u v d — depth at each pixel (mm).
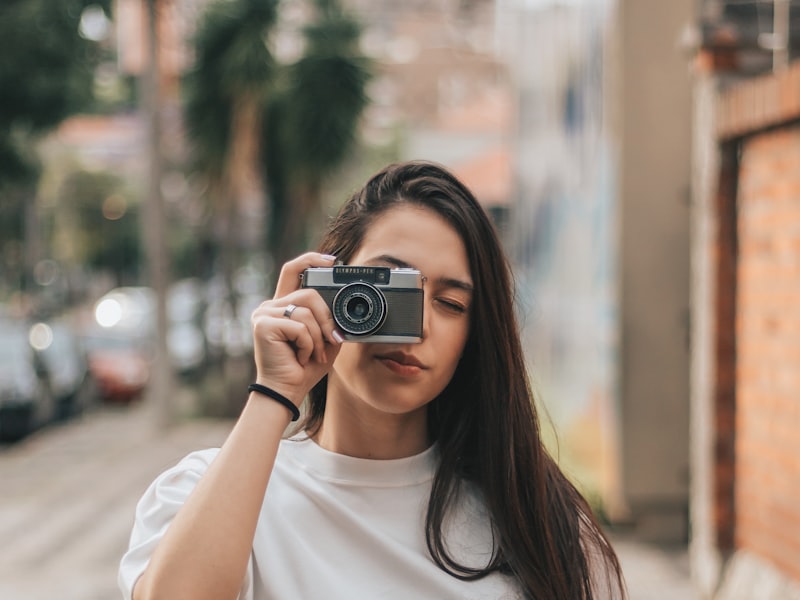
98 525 7992
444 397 1741
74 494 9344
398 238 1600
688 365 6602
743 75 4898
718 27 4918
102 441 12977
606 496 6723
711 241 4730
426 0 41375
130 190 40125
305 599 1506
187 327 22609
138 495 9250
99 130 39875
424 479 1640
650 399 6605
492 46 40875
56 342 15719
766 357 4281
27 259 30109
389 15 40719
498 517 1633
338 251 1665
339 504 1564
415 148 34812
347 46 13672
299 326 1488
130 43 14641
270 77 13328
